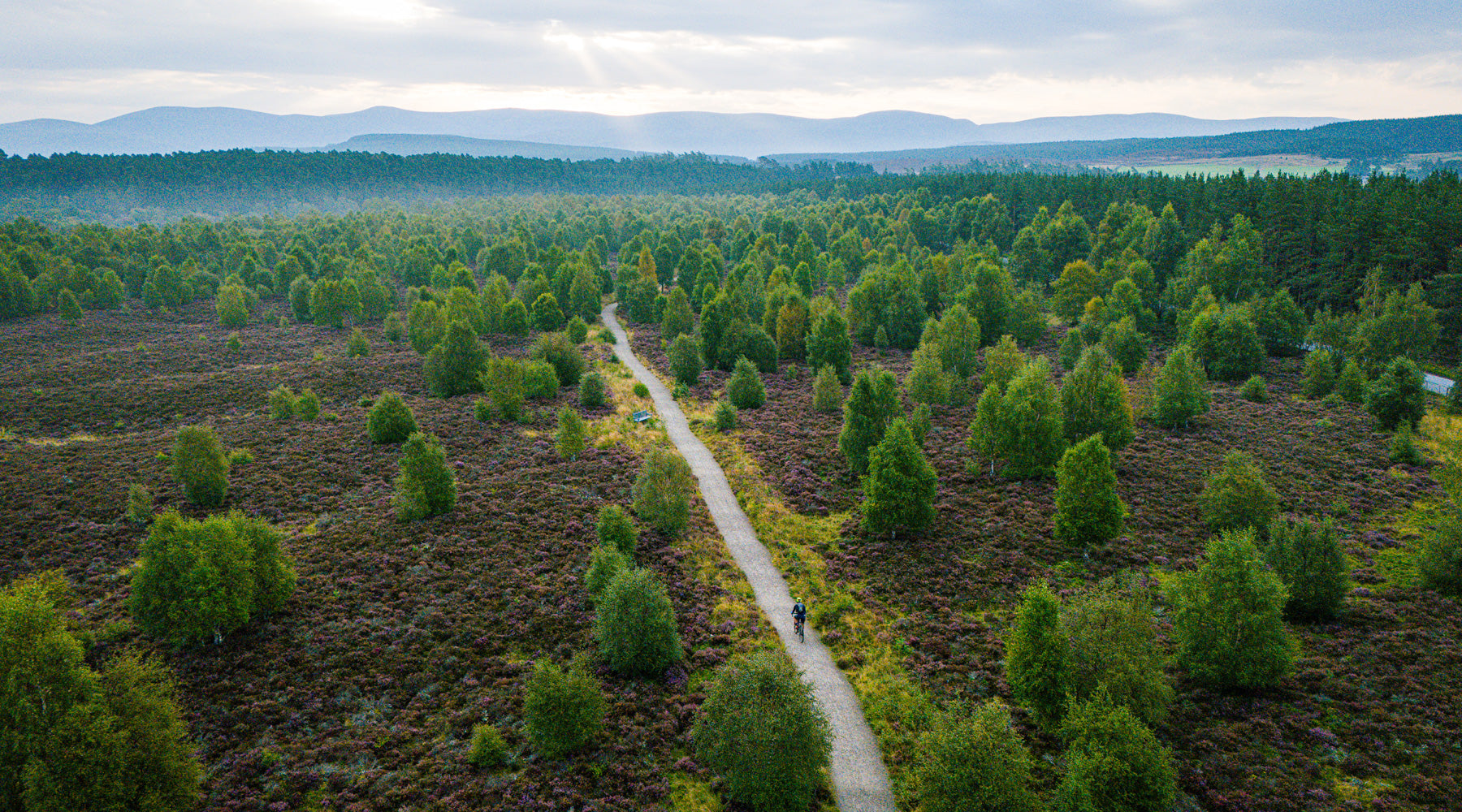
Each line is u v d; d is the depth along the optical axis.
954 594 42.22
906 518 47.06
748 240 182.50
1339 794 27.09
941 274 131.00
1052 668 29.97
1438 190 112.88
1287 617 38.84
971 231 177.00
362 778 27.95
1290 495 53.44
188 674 33.41
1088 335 96.31
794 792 26.62
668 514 48.00
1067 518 44.88
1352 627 37.47
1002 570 44.38
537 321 116.31
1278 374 88.81
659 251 161.12
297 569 42.59
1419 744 29.27
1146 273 113.75
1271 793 27.16
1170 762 26.62
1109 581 33.25
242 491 54.06
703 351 99.19
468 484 56.03
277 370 95.56
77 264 150.25
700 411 78.00
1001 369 74.81
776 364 96.75
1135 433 61.66
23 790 24.22
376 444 65.00
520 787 27.70
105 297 139.50
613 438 67.44
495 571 43.12
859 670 35.88
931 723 28.83
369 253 167.38
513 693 33.03
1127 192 165.62
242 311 128.38
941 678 34.84
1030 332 102.12
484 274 179.38
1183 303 108.06
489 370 72.56
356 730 30.59
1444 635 36.16
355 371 94.75
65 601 39.69
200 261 188.75
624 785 28.17
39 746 23.81
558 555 45.25
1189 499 53.53
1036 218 160.75
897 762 29.97
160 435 69.88
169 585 34.28
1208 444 64.38
